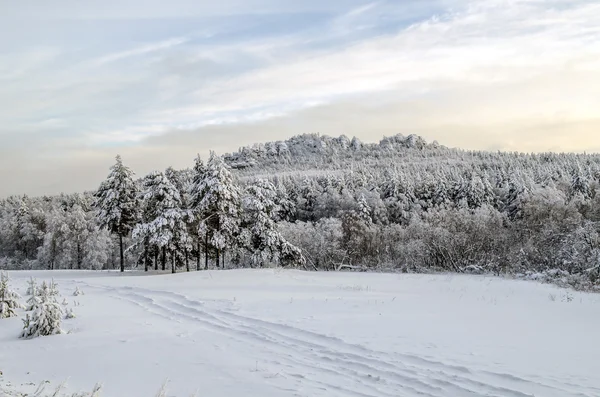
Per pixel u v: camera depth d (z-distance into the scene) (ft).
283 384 29.04
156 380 29.63
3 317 52.95
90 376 30.48
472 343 39.86
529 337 42.78
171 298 69.67
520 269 150.92
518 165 364.58
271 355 36.70
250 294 74.59
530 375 30.32
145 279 102.42
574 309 65.31
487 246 179.11
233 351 38.01
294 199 303.27
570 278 115.65
